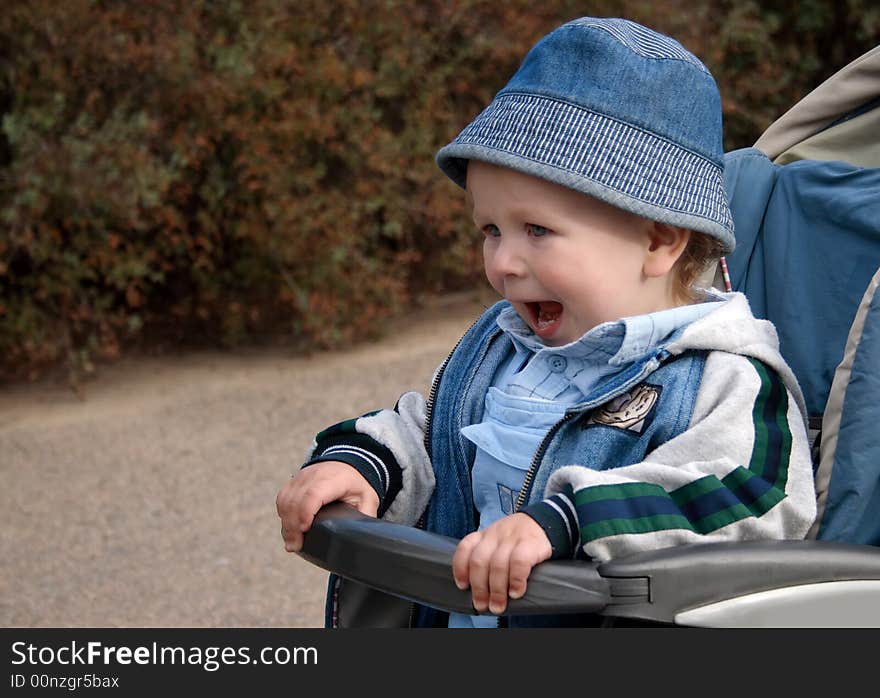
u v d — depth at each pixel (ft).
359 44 17.30
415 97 18.17
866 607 4.04
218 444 13.66
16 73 14.76
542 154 4.47
